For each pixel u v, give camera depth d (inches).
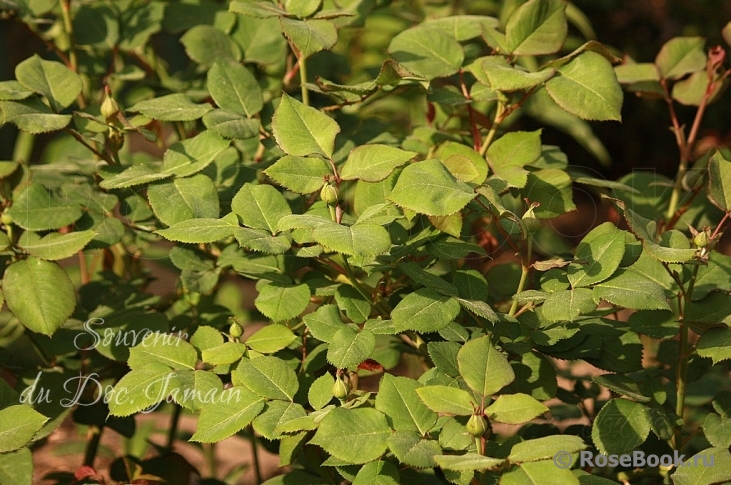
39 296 75.9
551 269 74.9
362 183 77.0
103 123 78.2
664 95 84.6
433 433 72.8
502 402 71.6
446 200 72.3
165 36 105.7
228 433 72.9
